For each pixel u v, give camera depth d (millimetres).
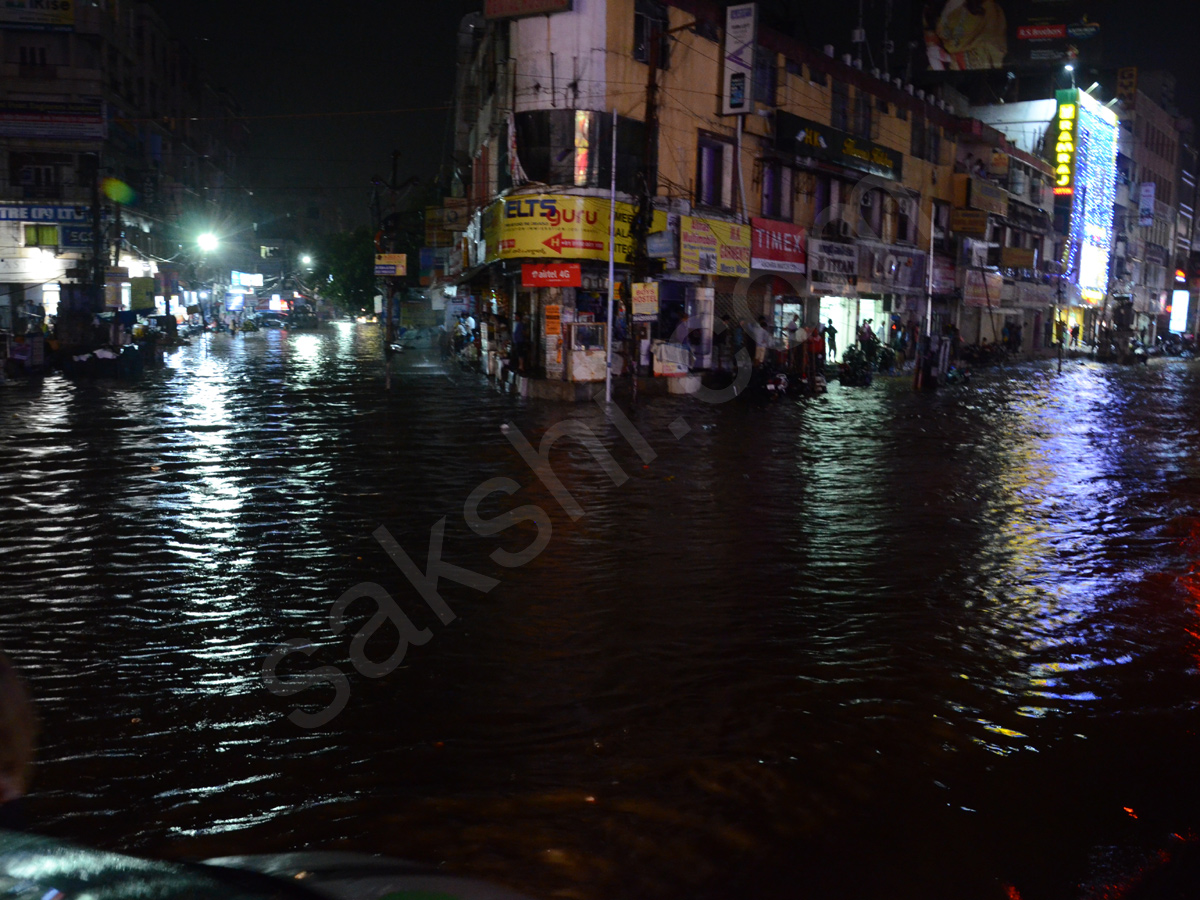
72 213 42469
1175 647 5820
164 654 5477
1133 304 65938
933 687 5121
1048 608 6574
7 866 1212
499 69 25516
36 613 6148
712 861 3443
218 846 3510
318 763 4184
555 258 23094
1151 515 9758
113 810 3760
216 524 8578
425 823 3682
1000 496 10633
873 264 33938
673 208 24922
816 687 5094
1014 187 44875
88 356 23656
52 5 43375
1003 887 3316
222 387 21719
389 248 37500
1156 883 3367
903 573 7387
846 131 32438
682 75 25547
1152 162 69188
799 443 14578
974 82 54219
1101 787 4062
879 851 3531
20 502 9344
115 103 47750
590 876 3330
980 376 32312
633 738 4461
